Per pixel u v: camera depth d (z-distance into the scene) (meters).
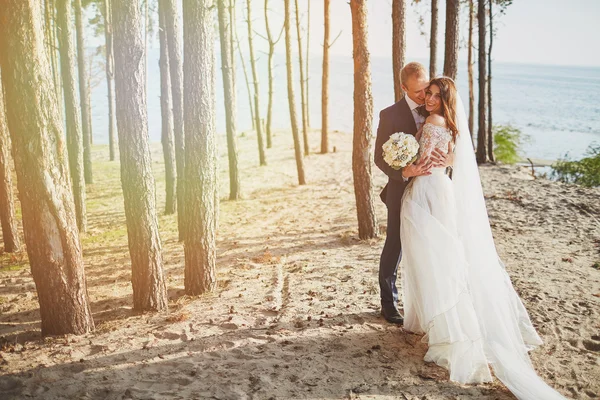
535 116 59.62
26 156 4.35
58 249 4.60
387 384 3.63
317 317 4.95
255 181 17.30
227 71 13.55
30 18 4.16
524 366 3.66
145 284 5.39
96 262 8.40
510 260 6.85
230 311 5.23
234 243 8.92
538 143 35.12
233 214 12.16
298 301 5.49
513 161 20.83
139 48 4.96
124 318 5.23
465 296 3.80
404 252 4.18
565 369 3.81
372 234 8.42
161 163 22.62
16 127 4.28
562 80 177.38
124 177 5.21
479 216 4.03
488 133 18.44
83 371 3.94
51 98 4.36
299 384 3.63
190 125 5.66
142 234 5.30
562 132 43.66
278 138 29.22
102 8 20.83
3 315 5.67
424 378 3.71
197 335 4.59
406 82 4.31
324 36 21.62
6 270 7.91
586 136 40.72
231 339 4.47
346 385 3.61
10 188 9.12
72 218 4.64
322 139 22.92
